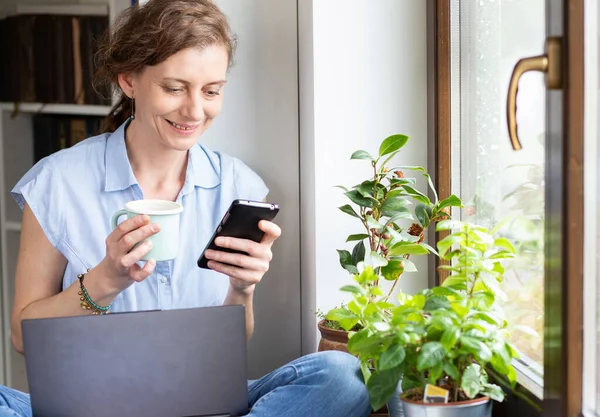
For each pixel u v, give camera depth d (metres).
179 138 1.79
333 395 1.56
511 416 1.50
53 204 1.88
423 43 1.95
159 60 1.71
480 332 1.29
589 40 1.18
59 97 2.67
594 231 1.19
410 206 1.96
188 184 1.95
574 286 1.20
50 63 2.67
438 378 1.38
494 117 1.59
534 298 1.41
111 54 1.80
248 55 2.22
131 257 1.58
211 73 1.74
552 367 1.26
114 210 1.91
